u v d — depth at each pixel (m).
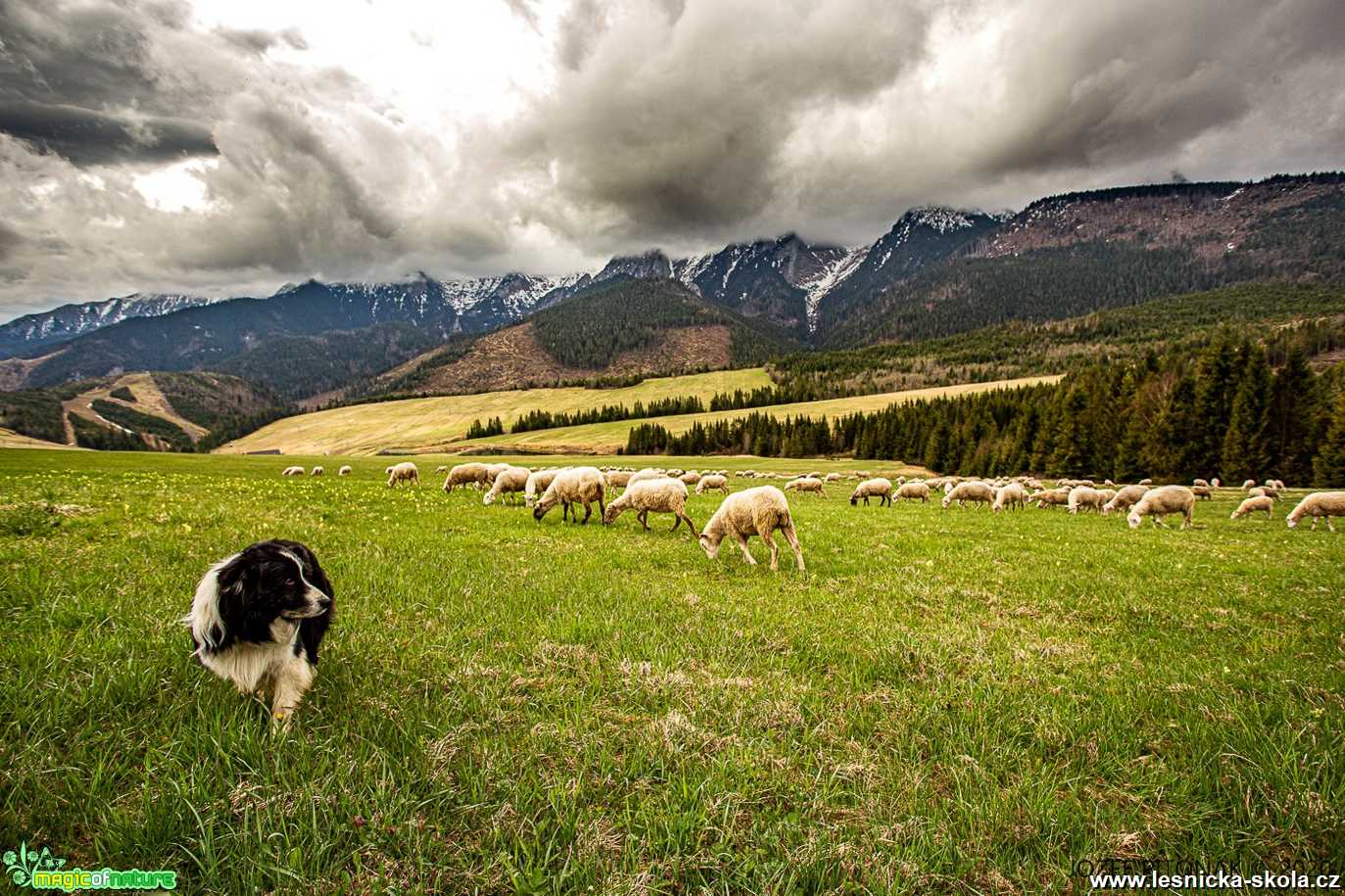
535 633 6.86
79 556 8.86
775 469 83.25
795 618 8.00
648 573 10.82
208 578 4.19
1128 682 5.98
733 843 3.30
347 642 6.11
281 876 2.88
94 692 4.34
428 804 3.50
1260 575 12.08
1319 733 4.63
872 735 4.70
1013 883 3.11
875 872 3.12
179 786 3.26
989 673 6.12
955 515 25.83
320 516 16.45
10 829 2.96
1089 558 13.77
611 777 3.87
